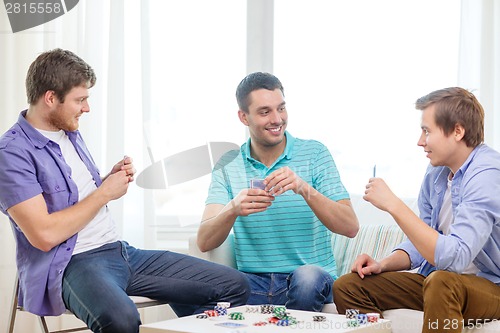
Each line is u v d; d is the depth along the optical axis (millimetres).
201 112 3703
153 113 3633
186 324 2072
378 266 2539
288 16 3697
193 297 2631
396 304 2510
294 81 3672
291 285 2652
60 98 2502
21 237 2490
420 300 2498
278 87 2857
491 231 2312
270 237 2848
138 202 3557
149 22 3625
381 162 3539
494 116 3467
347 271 3012
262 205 2701
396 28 3576
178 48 3711
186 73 3705
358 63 3600
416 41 3562
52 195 2469
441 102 2434
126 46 3635
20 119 2520
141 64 3605
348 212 2760
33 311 2445
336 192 2832
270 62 3713
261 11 3727
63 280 2436
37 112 2533
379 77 3576
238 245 2896
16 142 2438
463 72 3467
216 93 3719
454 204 2439
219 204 2889
